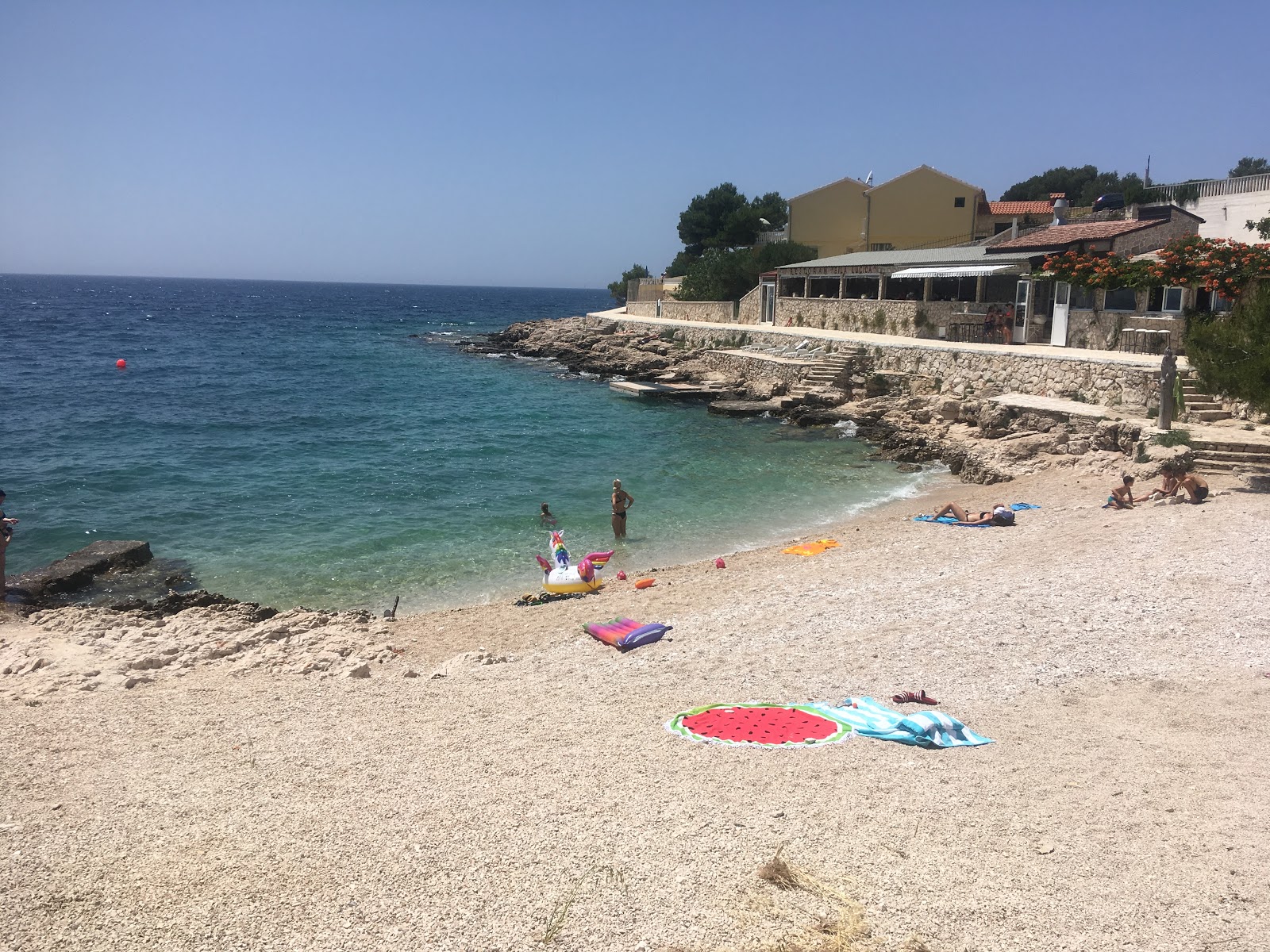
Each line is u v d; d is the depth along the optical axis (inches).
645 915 215.3
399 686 422.9
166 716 378.9
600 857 242.7
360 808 277.7
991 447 1027.3
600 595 613.6
